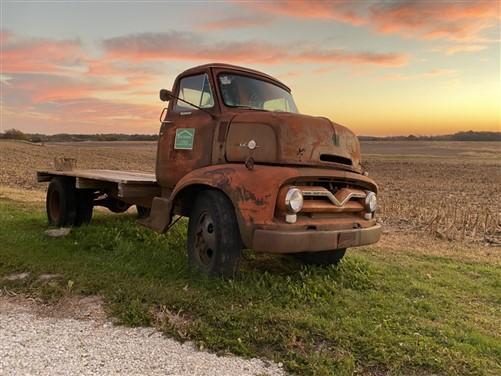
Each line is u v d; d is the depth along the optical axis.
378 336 3.62
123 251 5.95
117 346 3.37
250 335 3.54
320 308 4.25
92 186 7.17
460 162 46.78
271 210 4.26
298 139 4.61
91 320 3.84
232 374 3.04
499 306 4.75
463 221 10.06
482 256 7.24
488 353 3.52
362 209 5.13
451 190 20.77
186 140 5.57
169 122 5.95
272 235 4.18
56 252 5.86
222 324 3.74
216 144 5.14
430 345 3.53
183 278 4.90
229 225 4.58
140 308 3.99
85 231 7.11
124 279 4.76
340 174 4.79
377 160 50.09
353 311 4.24
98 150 51.75
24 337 3.47
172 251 6.12
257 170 4.46
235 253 4.60
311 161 4.67
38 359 3.13
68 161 8.38
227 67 5.64
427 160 50.16
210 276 4.68
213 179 4.68
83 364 3.09
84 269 5.08
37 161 33.81
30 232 7.16
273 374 3.06
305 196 4.48
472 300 4.91
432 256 7.06
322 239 4.43
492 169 37.66
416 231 9.66
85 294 4.38
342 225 4.71
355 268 5.72
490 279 5.78
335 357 3.28
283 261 5.96
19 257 5.48
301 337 3.56
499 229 9.80
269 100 5.81
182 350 3.35
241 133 4.87
